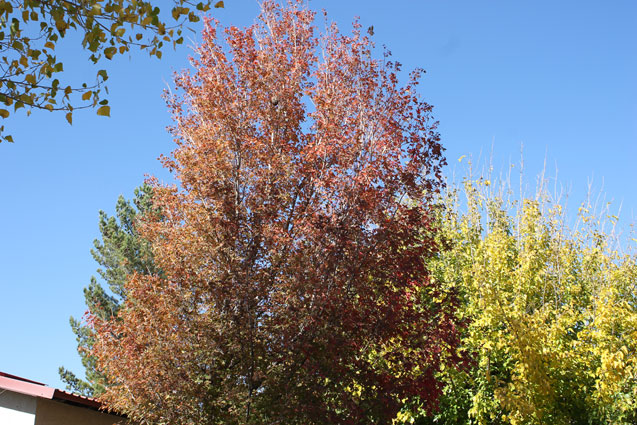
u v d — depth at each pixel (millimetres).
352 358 12102
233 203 13117
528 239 19125
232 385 11992
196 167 13656
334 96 14070
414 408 14492
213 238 13180
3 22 6324
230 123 13969
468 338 17062
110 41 6586
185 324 12648
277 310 12180
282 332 11719
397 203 13000
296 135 14648
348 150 13070
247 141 13766
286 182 13617
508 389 15914
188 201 14023
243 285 12109
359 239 12141
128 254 28875
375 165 12852
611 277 20328
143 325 13039
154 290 13484
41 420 14297
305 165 13625
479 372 17109
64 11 6297
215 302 12633
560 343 17188
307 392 11516
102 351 14023
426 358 13070
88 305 28719
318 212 12711
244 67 14555
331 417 11250
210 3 6695
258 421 11430
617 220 21672
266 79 14625
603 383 15844
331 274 12047
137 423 13438
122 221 30859
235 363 12484
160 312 12875
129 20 6441
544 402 16125
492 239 19031
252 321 12180
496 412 17141
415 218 12758
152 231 14914
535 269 19000
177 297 12961
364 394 12195
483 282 17422
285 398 11391
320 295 11555
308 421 11406
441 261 20188
